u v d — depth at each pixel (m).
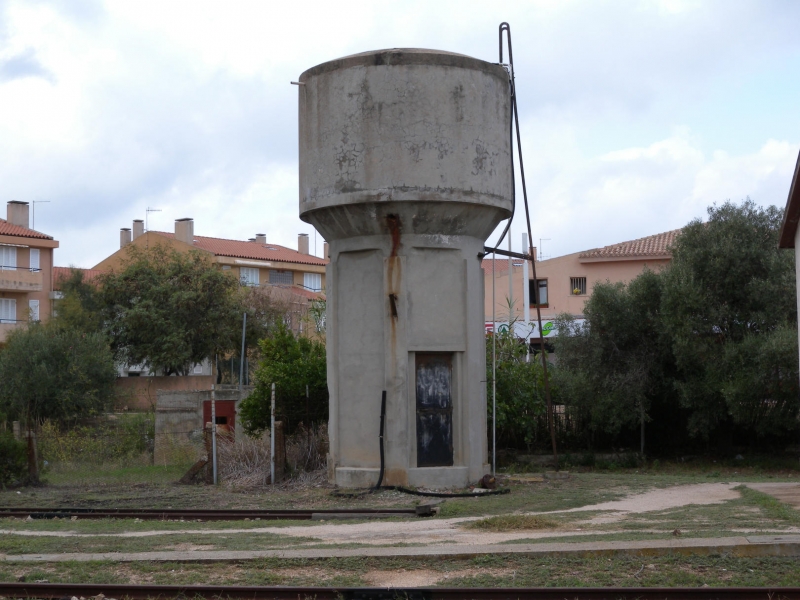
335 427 17.88
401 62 16.95
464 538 11.52
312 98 17.81
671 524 12.34
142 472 23.25
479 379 17.81
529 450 26.78
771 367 23.19
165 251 53.78
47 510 15.18
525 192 19.08
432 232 17.34
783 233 21.09
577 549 9.91
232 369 47.06
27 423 27.62
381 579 9.28
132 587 8.76
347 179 17.12
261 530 12.80
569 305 48.06
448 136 17.00
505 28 18.64
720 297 25.75
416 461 17.33
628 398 25.88
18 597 8.62
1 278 50.12
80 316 48.31
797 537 10.16
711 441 27.09
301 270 74.12
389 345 17.22
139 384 48.03
